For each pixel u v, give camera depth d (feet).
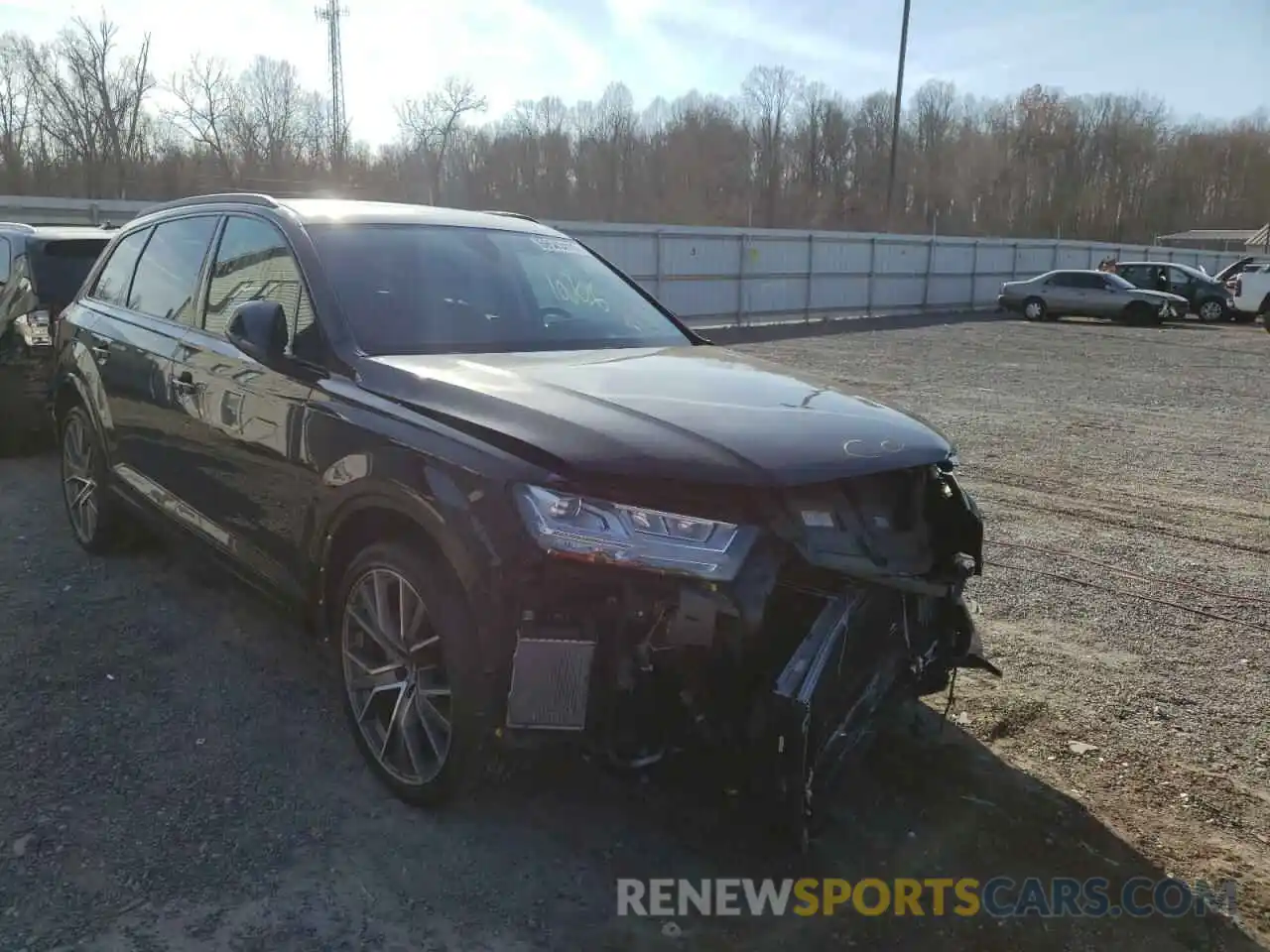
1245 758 12.04
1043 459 29.55
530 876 9.39
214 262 14.20
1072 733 12.53
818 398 10.66
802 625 8.89
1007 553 20.10
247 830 9.88
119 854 9.43
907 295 103.81
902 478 10.00
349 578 10.62
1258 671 14.49
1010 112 241.76
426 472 9.41
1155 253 136.36
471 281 13.14
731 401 10.09
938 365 56.18
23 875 9.05
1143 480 26.91
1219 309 97.35
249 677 13.14
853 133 216.33
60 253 24.09
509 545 8.66
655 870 9.55
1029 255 117.19
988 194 229.86
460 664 9.27
